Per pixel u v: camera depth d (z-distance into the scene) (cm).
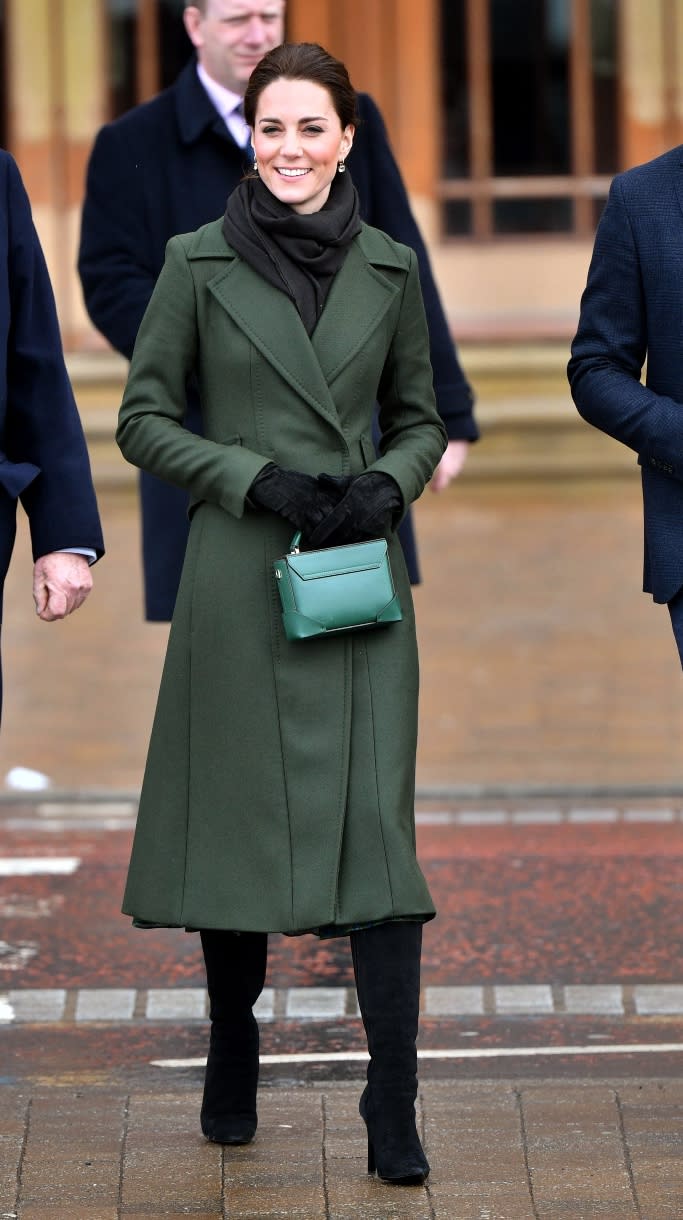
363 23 5341
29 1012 1758
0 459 1345
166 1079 1569
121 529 4484
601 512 4644
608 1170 1300
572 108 5359
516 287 5388
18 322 1366
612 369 1384
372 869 1276
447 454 1942
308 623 1273
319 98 1304
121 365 5106
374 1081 1282
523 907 2058
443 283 5384
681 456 1338
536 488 4953
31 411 1366
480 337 5225
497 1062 1606
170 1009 1769
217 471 1295
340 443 1323
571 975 1845
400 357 1377
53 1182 1288
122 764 2716
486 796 2534
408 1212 1236
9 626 3591
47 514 1364
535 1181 1282
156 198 1848
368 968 1282
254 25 1795
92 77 5319
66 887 2159
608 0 5334
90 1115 1423
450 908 2058
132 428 1332
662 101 5347
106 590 3881
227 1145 1356
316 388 1312
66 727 2917
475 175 5375
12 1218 1227
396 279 1358
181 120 1839
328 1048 1655
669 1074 1571
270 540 1308
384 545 1298
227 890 1284
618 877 2164
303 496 1284
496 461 4994
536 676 3167
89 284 1873
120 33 5334
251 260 1320
